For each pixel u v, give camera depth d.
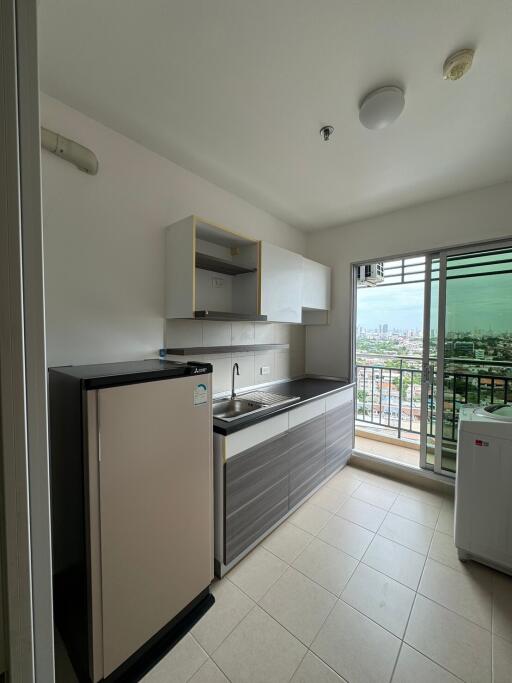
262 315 2.22
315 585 1.56
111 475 1.06
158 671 1.16
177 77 1.31
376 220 2.89
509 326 2.29
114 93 1.40
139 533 1.16
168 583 1.28
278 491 1.97
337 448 2.77
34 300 0.49
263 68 1.26
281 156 1.92
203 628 1.33
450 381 2.54
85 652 1.08
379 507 2.28
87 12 1.03
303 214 2.85
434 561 1.74
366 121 1.48
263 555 1.77
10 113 0.45
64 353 1.50
